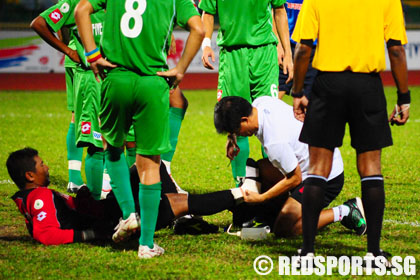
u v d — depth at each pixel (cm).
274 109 1520
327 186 1644
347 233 1709
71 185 2284
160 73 1429
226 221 1864
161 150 1441
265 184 1719
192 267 1384
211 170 2745
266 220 1734
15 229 1736
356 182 2452
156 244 1533
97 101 1961
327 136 1355
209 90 7394
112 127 1468
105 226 1595
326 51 1340
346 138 3784
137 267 1381
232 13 2166
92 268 1373
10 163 1597
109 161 1510
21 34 7769
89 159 1981
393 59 1348
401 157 3072
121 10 1428
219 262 1429
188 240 1633
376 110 1339
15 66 7794
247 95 2227
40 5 7969
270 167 1698
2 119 4544
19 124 4284
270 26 2206
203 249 1541
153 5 1416
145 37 1410
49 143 3506
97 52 1434
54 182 2442
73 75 2108
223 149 3375
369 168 1362
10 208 1980
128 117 1453
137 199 1628
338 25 1326
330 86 1334
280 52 2442
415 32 7812
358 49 1321
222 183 2452
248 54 2194
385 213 1936
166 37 1441
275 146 1491
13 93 6744
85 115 1980
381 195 1348
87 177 1991
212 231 1709
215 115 1523
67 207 1606
